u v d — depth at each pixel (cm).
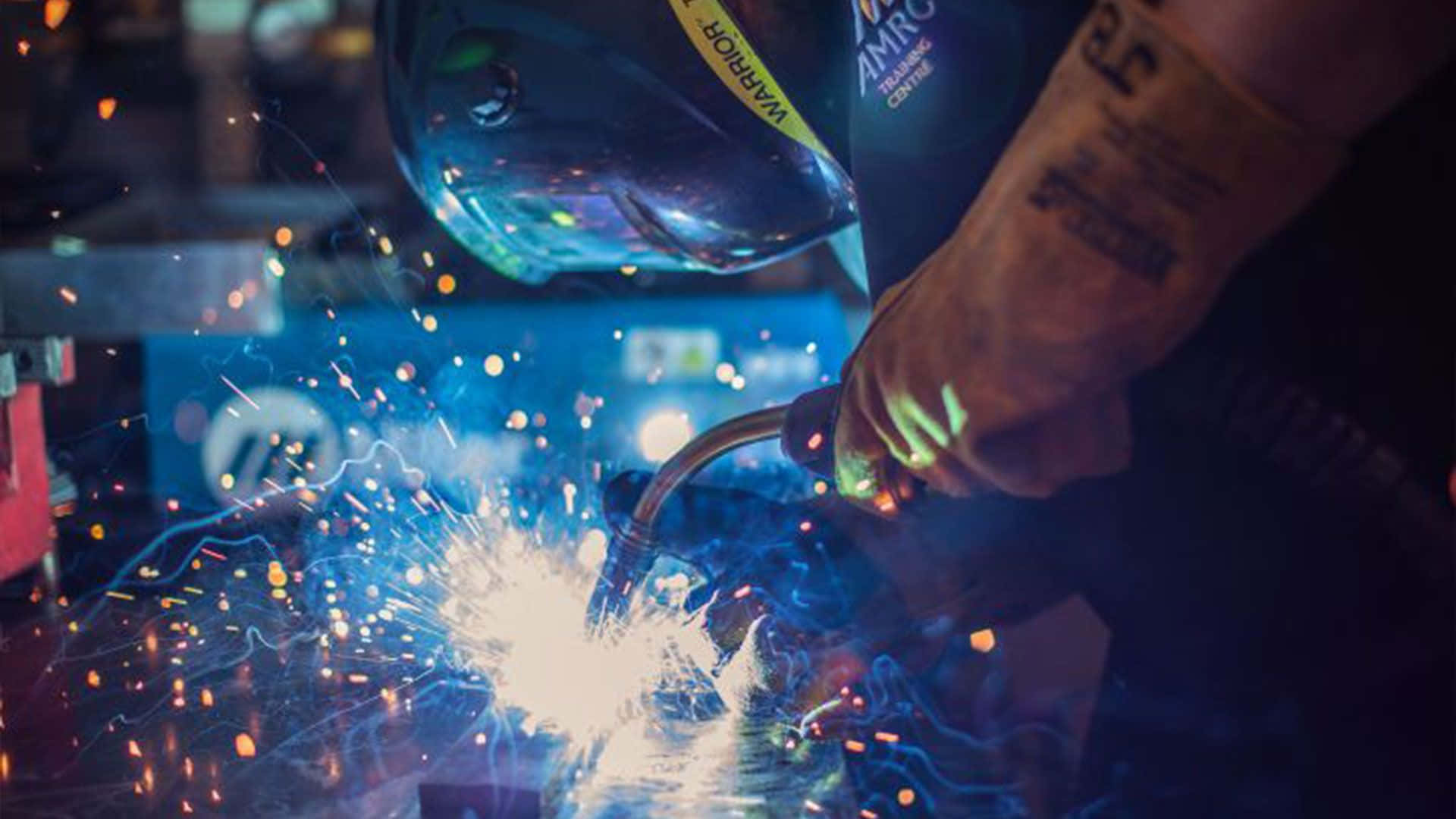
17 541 214
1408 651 123
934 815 134
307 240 407
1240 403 121
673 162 168
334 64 516
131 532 262
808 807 137
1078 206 111
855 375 129
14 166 468
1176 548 127
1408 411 121
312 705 171
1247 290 121
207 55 509
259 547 239
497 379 338
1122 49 110
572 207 176
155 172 482
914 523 140
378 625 198
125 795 149
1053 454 121
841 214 179
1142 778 129
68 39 482
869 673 148
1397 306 121
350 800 146
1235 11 107
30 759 159
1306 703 126
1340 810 125
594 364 345
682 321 349
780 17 156
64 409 327
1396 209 121
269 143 495
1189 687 129
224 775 153
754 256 181
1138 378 123
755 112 164
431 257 403
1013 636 137
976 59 134
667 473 151
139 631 202
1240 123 108
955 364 117
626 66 162
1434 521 118
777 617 143
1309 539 124
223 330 267
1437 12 106
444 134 172
